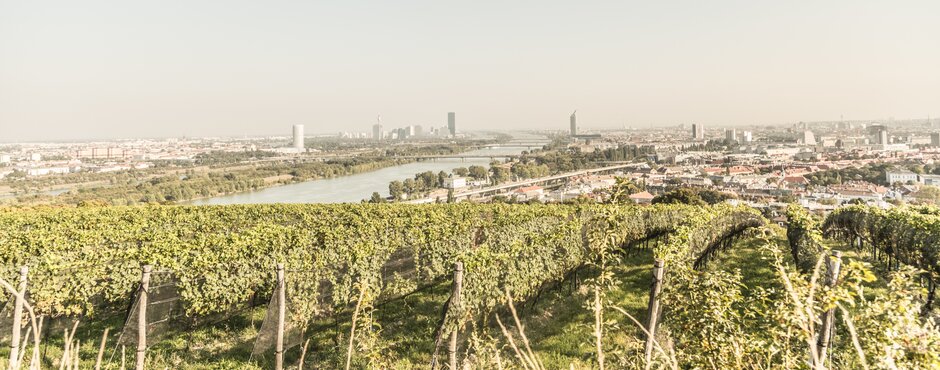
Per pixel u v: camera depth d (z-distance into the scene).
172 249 11.04
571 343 9.11
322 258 10.78
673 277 6.75
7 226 20.27
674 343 5.88
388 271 11.76
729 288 5.74
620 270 14.85
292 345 9.16
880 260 16.70
